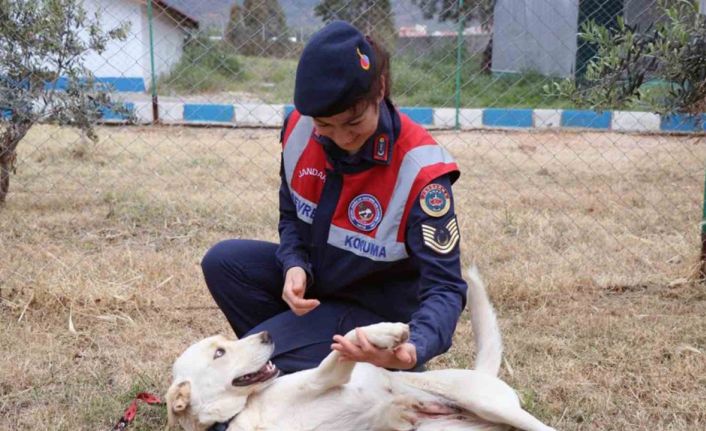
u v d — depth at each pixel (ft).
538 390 11.70
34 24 18.30
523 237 19.06
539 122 38.01
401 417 8.76
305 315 9.50
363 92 7.59
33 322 14.06
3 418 10.92
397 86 38.96
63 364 12.51
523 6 41.73
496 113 38.06
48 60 19.30
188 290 15.58
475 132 35.40
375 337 7.19
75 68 19.95
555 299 15.43
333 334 9.38
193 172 26.35
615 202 22.70
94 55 43.68
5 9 18.04
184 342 13.53
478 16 41.73
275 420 8.57
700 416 10.91
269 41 43.78
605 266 17.03
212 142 32.19
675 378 11.89
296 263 9.21
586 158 29.81
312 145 9.03
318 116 7.62
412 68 39.88
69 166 26.71
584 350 13.07
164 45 44.24
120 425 10.25
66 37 19.27
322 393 8.57
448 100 38.45
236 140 32.83
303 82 7.52
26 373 12.04
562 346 13.16
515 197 23.21
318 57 7.45
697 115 14.12
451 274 8.31
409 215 8.46
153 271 16.33
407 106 39.01
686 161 28.35
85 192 23.04
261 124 36.81
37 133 31.68
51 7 18.65
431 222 8.34
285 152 9.25
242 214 20.88
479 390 8.76
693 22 12.84
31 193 22.81
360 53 7.55
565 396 11.51
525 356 12.82
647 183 25.36
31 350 12.96
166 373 12.26
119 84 44.16
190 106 38.09
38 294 14.67
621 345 13.10
